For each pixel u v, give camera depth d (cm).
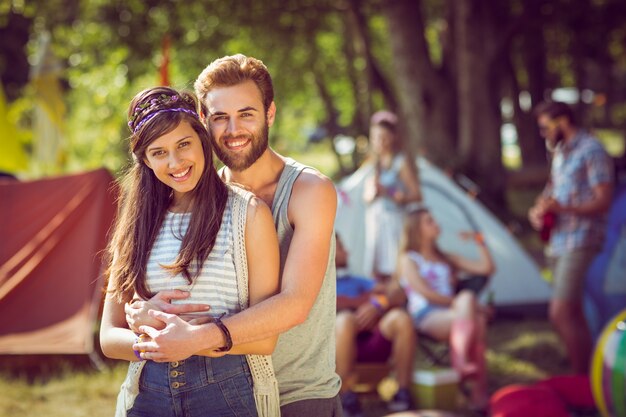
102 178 668
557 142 552
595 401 433
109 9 1319
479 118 1291
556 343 686
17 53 2316
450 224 779
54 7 1396
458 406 529
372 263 679
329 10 1452
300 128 2159
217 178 241
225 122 244
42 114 1152
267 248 236
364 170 760
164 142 233
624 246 596
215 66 246
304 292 234
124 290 240
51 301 635
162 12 1327
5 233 654
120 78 1340
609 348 415
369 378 525
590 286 596
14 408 536
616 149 2738
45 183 670
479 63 1280
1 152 1142
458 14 1282
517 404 444
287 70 1669
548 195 562
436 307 557
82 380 591
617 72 3319
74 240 652
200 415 236
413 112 1301
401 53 1299
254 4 1388
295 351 251
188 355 222
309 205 242
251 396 237
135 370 242
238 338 225
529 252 1119
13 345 612
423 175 792
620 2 1584
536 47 1858
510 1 1512
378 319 507
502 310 778
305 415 251
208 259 235
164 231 241
